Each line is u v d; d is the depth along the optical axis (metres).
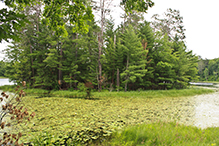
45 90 17.25
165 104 10.82
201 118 7.32
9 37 2.40
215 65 75.25
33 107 8.74
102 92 15.88
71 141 4.48
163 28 28.56
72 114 7.35
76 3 3.78
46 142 4.35
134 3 4.34
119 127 5.69
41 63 18.00
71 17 4.00
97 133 5.11
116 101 11.47
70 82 17.95
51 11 3.85
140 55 18.47
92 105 9.65
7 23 2.33
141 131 4.59
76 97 13.26
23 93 2.74
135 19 22.44
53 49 16.33
